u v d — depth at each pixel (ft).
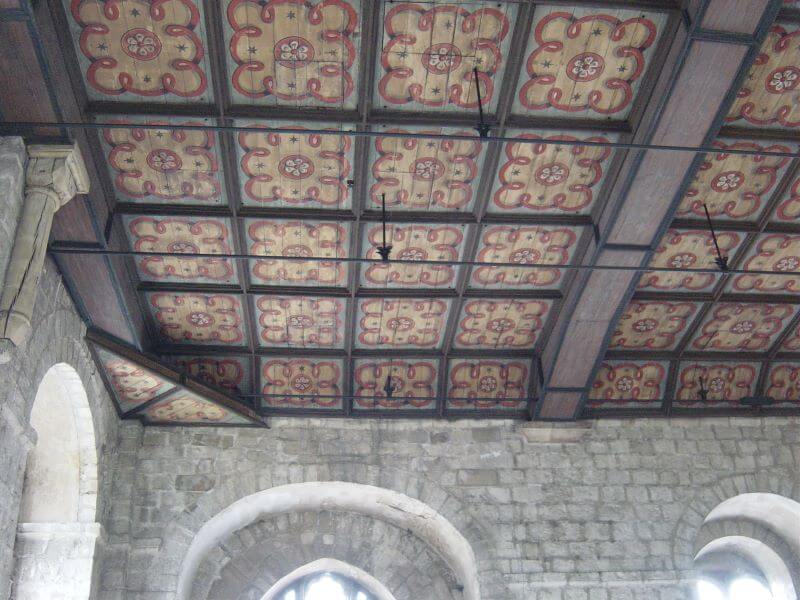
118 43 36.11
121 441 53.01
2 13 30.73
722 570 61.87
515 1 36.32
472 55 38.52
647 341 56.54
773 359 58.29
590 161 43.70
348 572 59.31
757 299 54.08
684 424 59.16
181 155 41.27
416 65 38.70
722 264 46.01
